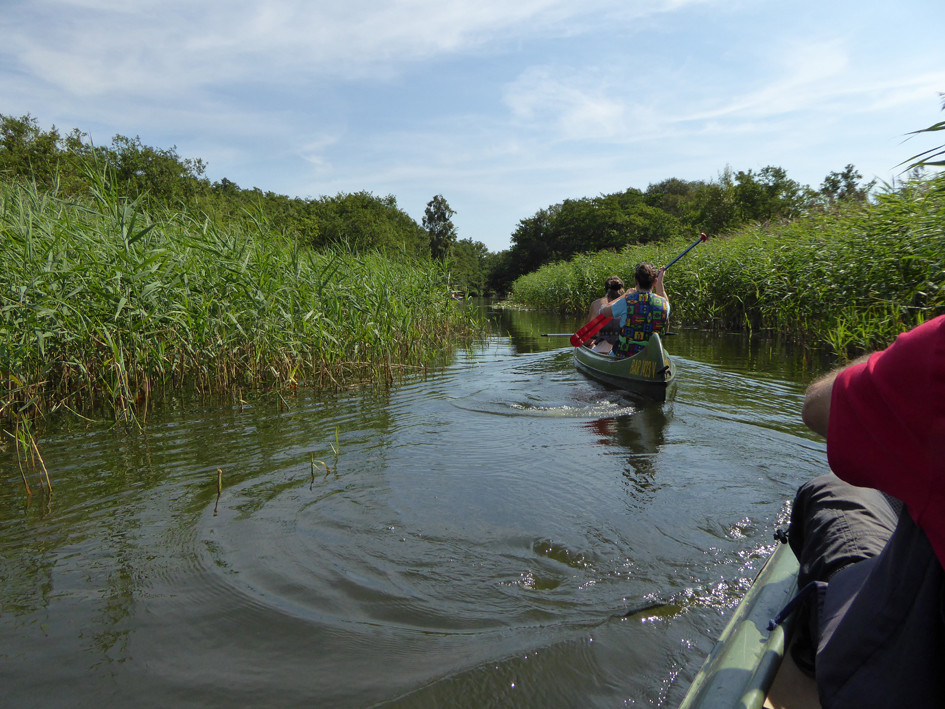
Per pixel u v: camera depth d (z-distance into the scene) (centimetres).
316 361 678
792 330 941
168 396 569
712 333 1111
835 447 90
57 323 492
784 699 120
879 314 697
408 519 289
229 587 231
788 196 2959
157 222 591
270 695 175
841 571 124
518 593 227
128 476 348
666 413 484
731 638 136
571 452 387
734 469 348
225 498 316
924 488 80
